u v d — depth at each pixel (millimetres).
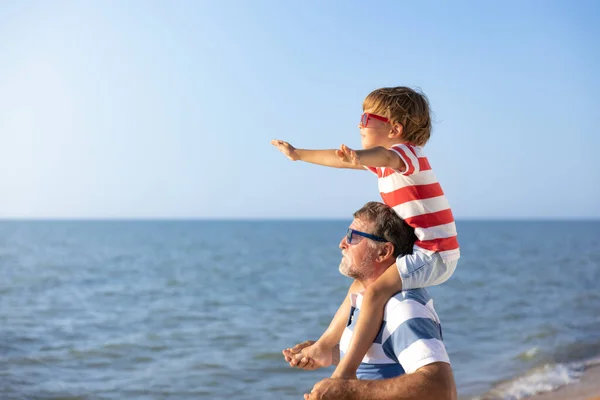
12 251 52281
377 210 3121
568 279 26172
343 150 2814
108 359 11273
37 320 16141
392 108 3186
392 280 2957
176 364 10719
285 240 82562
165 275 30188
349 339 3064
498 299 19438
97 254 48750
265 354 11375
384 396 2627
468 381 8758
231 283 26328
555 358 10070
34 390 9211
